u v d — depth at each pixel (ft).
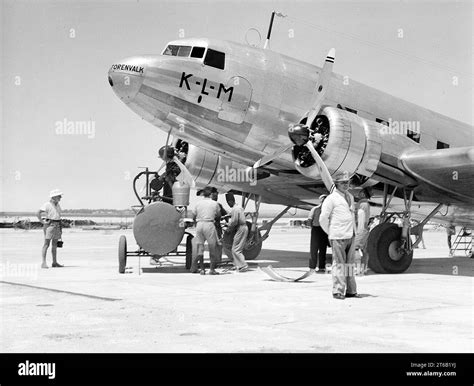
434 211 36.81
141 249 35.17
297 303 21.42
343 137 30.35
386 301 21.98
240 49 32.99
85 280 29.30
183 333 15.74
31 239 85.92
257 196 42.04
